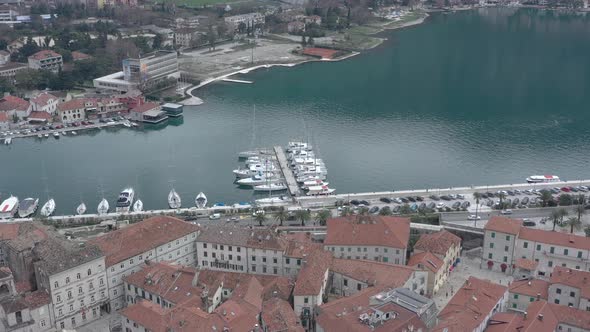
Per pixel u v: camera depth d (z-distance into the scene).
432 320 184.75
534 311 185.00
